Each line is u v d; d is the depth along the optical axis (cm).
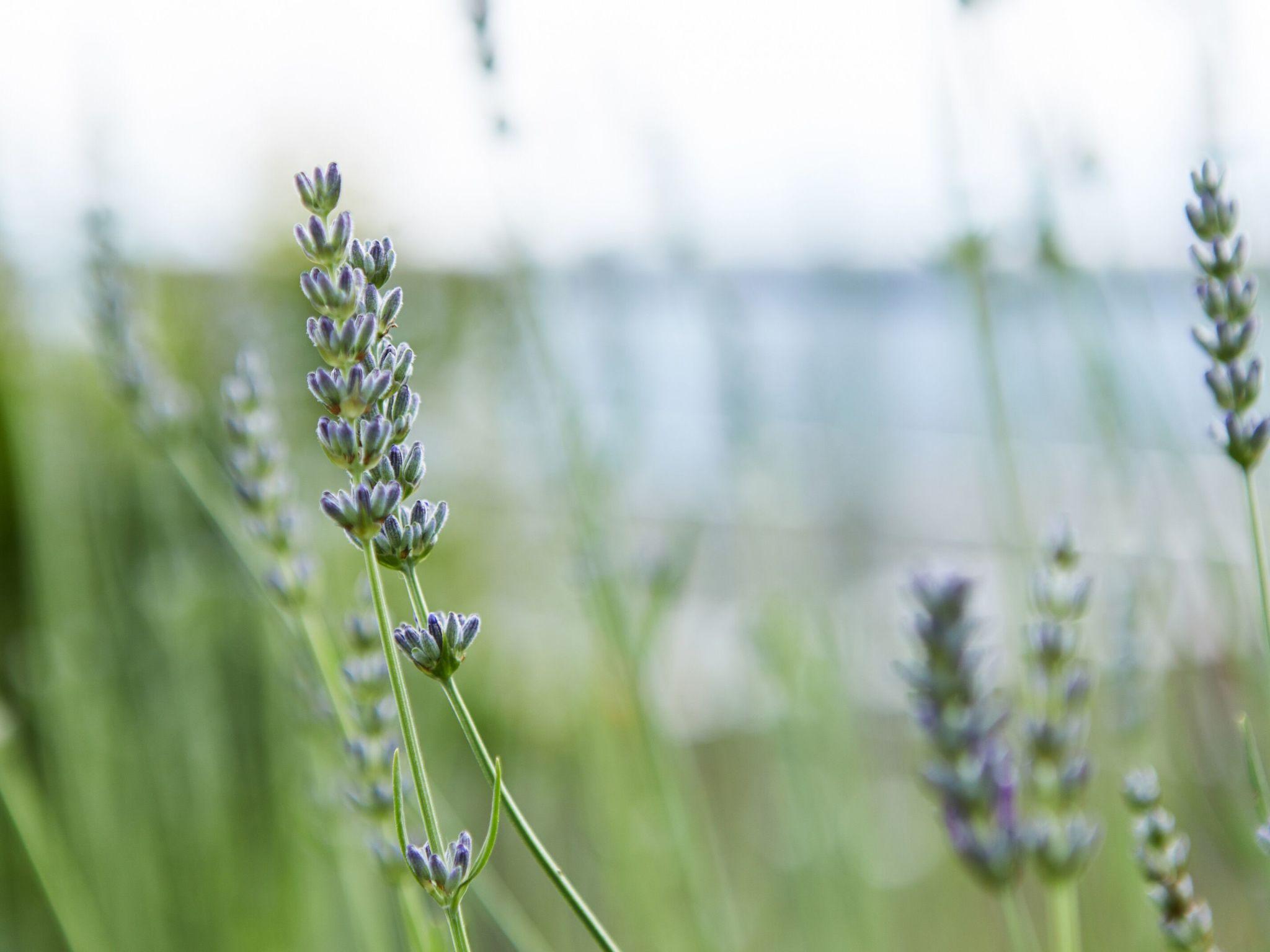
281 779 94
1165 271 91
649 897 88
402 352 54
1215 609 77
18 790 77
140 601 113
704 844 102
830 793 92
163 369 74
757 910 102
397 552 54
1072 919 56
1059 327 92
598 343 106
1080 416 87
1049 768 56
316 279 53
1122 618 70
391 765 60
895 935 98
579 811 112
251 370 63
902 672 56
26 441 105
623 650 79
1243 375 56
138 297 113
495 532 125
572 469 82
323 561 97
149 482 109
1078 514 89
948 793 55
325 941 92
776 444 109
